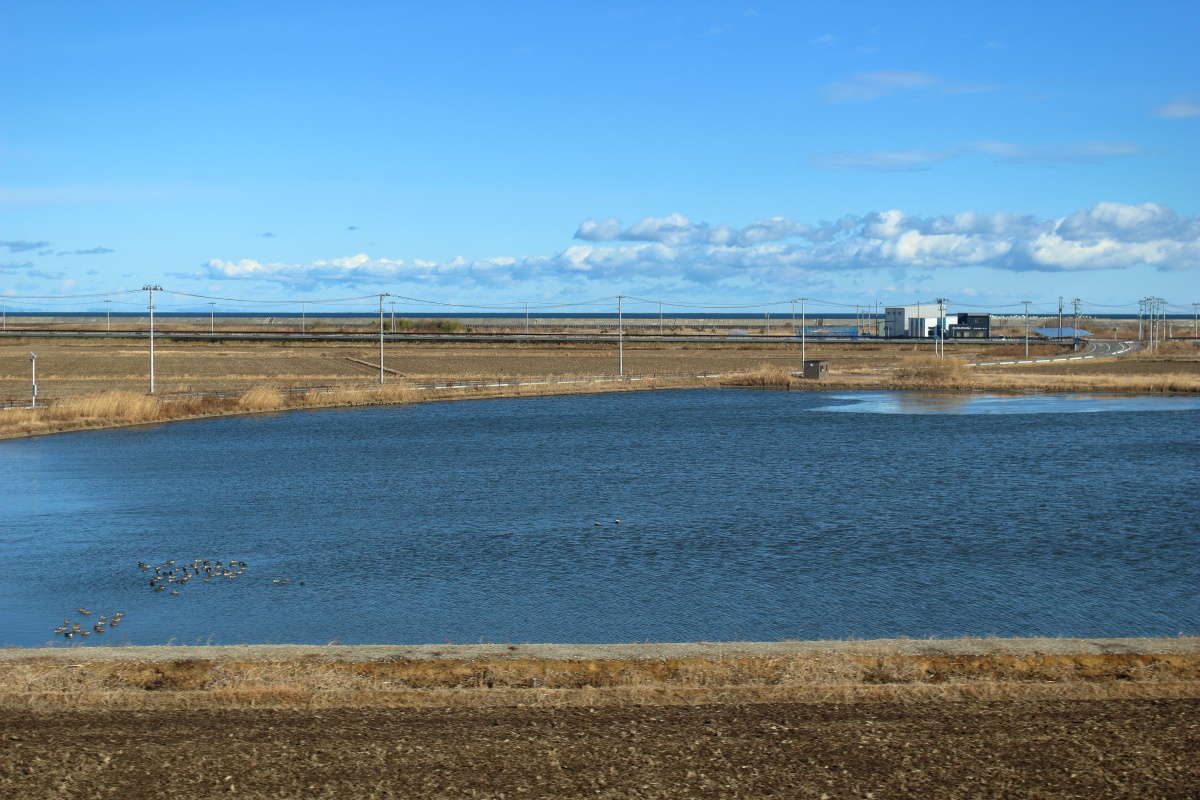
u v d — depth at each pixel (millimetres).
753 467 55125
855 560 31828
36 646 23672
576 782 10039
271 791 9938
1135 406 93938
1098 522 37906
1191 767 10242
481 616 25953
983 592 27672
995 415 86375
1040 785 9875
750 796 9711
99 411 81188
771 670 13312
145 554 34094
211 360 155125
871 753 10664
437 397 104812
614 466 56062
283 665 13594
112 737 11414
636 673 13320
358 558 33031
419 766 10477
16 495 46688
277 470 55062
